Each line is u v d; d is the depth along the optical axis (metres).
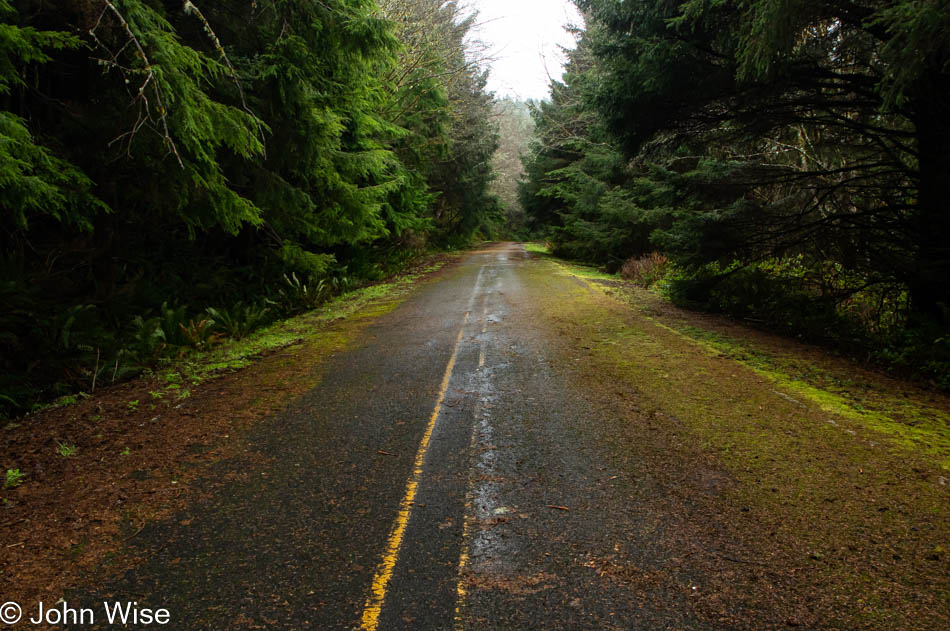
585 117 19.69
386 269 19.28
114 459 4.03
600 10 8.62
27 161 4.79
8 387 5.52
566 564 2.70
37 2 5.40
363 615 2.36
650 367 6.32
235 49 8.75
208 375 6.39
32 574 2.65
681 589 2.48
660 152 10.31
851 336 7.70
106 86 6.51
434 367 6.50
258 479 3.70
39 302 6.71
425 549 2.85
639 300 11.72
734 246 9.27
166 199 7.72
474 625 2.29
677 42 7.50
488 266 21.23
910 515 3.06
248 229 11.96
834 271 9.70
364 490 3.53
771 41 5.88
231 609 2.41
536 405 5.10
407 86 18.31
